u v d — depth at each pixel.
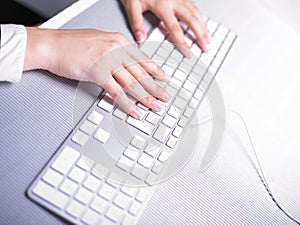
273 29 0.75
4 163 0.48
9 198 0.45
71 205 0.46
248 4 0.77
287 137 0.62
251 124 0.62
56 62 0.56
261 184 0.57
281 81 0.68
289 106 0.66
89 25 0.65
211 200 0.53
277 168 0.59
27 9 0.93
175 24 0.67
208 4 0.75
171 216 0.50
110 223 0.46
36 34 0.57
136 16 0.66
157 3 0.69
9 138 0.50
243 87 0.65
